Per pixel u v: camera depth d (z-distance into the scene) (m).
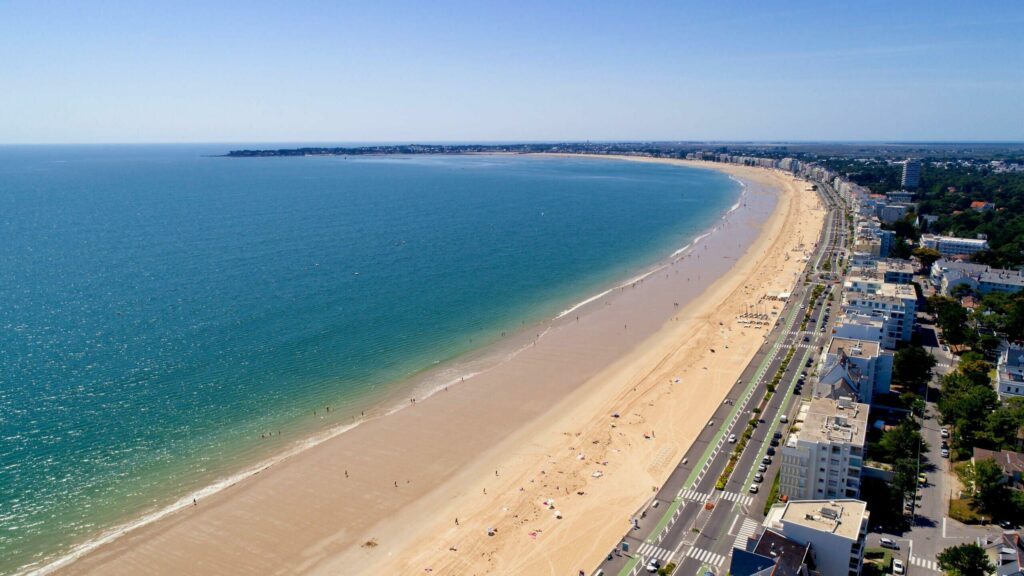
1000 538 131.88
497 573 134.25
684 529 145.00
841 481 146.75
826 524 123.38
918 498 153.75
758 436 183.88
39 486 159.12
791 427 175.88
